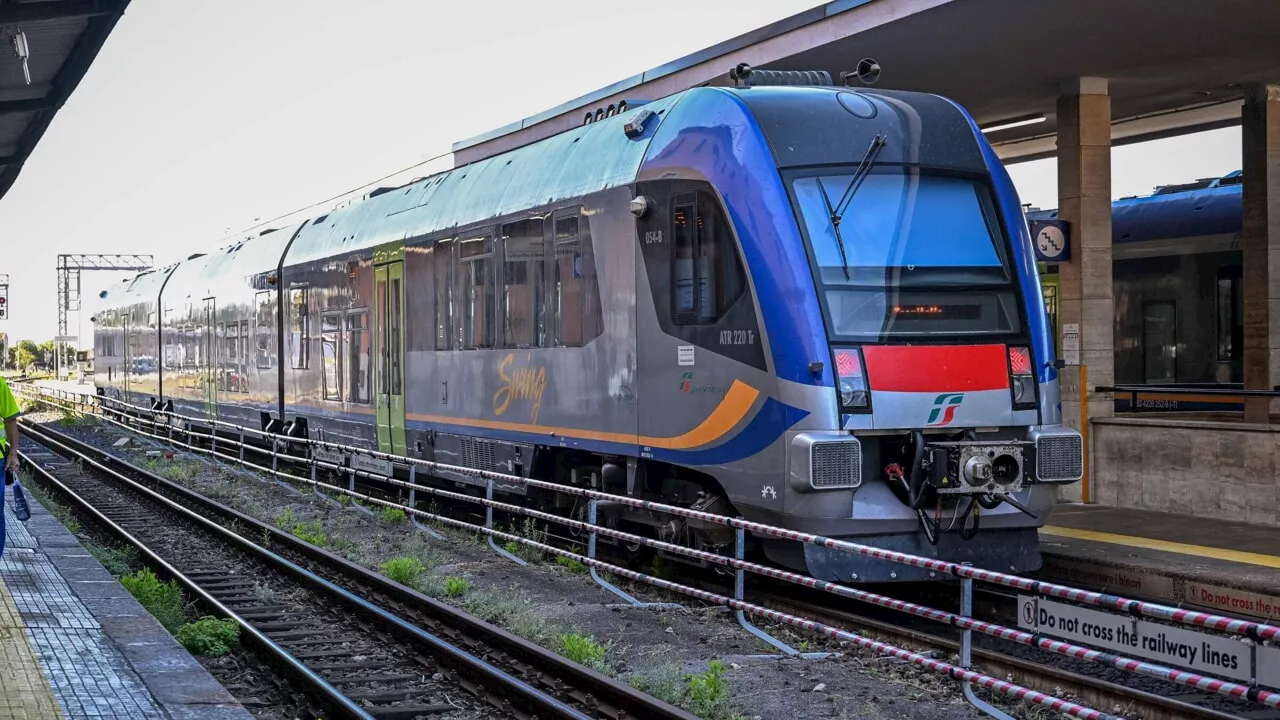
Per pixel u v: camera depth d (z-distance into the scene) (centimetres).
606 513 1184
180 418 2839
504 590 1050
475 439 1402
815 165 973
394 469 1655
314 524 1535
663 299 1057
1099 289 1494
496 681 758
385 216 1695
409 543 1330
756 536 1020
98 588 991
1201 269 2023
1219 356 1981
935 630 952
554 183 1240
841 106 1016
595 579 1070
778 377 932
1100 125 1501
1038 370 995
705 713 673
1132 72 1457
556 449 1272
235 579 1225
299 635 953
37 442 3294
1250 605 895
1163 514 1303
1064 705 605
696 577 1141
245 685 822
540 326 1255
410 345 1570
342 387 1812
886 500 952
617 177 1120
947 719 670
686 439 1032
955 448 938
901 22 1229
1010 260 1012
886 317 948
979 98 1606
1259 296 1544
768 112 994
